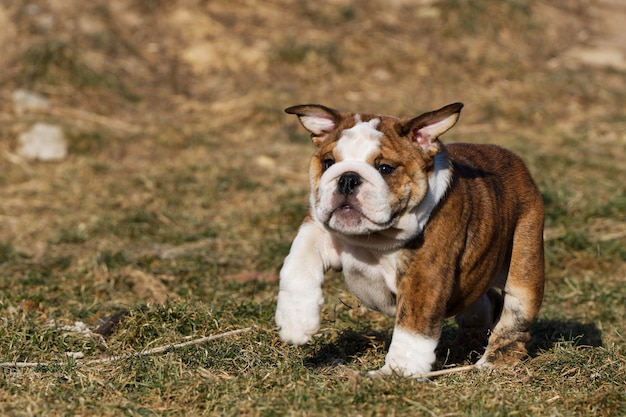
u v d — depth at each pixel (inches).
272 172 692.7
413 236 293.1
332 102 828.6
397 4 1031.0
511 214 334.6
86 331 377.1
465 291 318.7
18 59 824.3
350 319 403.5
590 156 735.7
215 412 280.4
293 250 305.3
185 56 893.2
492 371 327.6
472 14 1011.3
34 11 885.2
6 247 534.6
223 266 517.7
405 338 298.8
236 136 771.4
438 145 295.0
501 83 909.8
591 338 403.9
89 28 885.8
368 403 283.4
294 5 988.6
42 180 668.1
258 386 300.2
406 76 896.3
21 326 370.6
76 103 789.2
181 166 693.3
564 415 288.2
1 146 708.0
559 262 526.9
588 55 1002.1
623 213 601.3
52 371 319.3
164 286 474.3
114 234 571.8
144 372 313.9
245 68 880.9
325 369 327.3
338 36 942.4
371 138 289.1
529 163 697.6
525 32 1018.7
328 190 283.6
